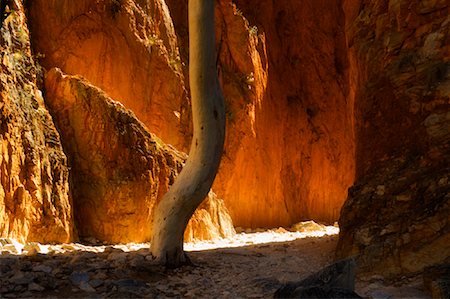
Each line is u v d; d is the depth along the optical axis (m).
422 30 8.35
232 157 15.65
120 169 10.96
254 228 15.66
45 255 7.24
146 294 6.02
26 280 5.89
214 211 12.63
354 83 10.20
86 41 12.77
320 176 18.55
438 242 6.54
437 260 6.43
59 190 10.03
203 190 7.25
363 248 7.29
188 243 10.93
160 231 7.22
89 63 12.77
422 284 6.15
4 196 8.91
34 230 9.45
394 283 6.42
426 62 8.14
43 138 10.21
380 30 9.16
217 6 16.89
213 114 7.27
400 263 6.70
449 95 7.59
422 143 7.76
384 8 9.24
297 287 5.68
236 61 16.69
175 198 7.23
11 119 9.39
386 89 8.62
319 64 19.44
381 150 8.40
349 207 8.05
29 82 10.73
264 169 16.45
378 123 8.61
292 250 9.22
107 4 13.23
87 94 11.12
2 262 6.52
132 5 13.75
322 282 5.61
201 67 7.21
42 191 9.71
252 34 17.22
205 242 11.17
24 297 5.55
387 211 7.48
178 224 7.23
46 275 6.14
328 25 19.72
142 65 13.67
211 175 7.29
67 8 12.62
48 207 9.70
